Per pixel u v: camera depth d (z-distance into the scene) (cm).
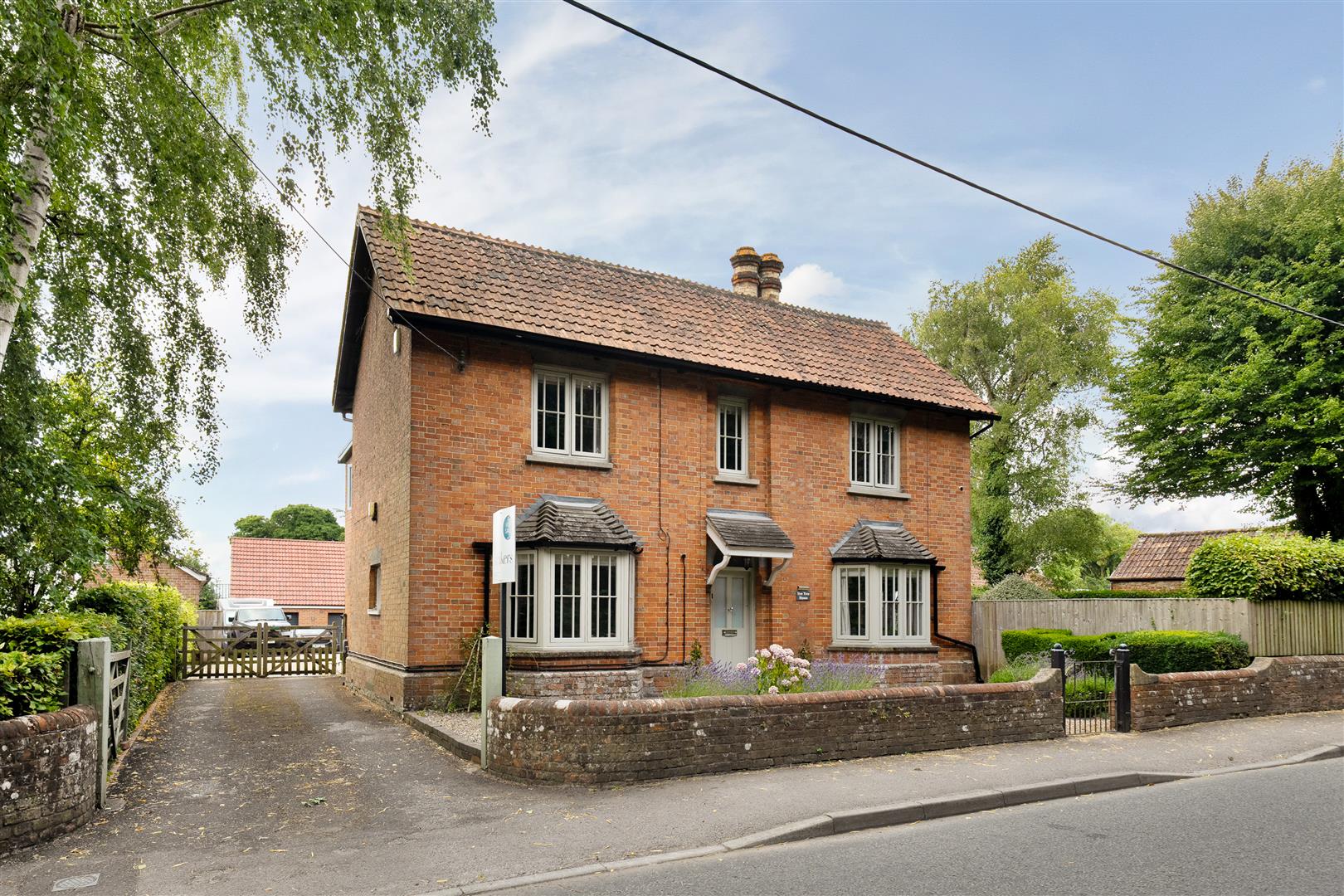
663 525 1520
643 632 1473
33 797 675
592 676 1316
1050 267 3112
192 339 1159
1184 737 1176
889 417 1852
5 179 767
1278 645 1555
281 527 5481
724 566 1573
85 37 926
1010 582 2203
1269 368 2283
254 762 979
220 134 1091
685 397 1577
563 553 1345
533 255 1620
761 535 1554
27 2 738
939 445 1900
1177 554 3431
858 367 1809
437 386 1338
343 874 617
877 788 841
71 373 1200
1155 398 2497
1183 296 2569
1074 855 667
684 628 1516
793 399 1700
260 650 2028
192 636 1997
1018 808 823
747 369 1584
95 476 1142
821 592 1688
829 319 1995
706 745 898
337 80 1012
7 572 1056
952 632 1861
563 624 1334
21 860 641
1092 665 1331
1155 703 1239
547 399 1460
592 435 1494
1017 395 2920
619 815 754
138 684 1197
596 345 1428
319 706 1431
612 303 1589
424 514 1307
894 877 613
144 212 1084
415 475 1307
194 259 1148
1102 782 905
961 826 754
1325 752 1104
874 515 1781
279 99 1022
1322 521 2470
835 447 1745
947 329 2961
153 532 1273
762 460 1662
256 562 3925
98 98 959
